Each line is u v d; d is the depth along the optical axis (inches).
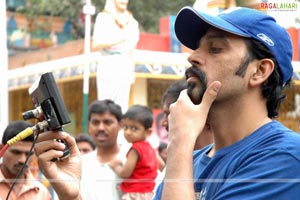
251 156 82.8
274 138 83.5
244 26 85.8
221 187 83.6
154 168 189.9
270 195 79.1
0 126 196.7
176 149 83.1
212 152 91.7
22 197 146.7
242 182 80.7
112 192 183.6
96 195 181.6
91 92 385.1
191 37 92.7
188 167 82.3
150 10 424.8
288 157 80.3
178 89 145.7
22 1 507.2
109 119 193.8
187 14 89.7
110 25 274.4
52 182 96.0
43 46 506.9
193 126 84.0
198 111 84.4
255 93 86.8
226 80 85.0
